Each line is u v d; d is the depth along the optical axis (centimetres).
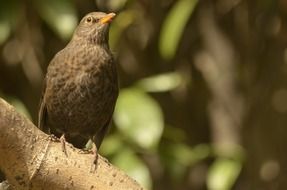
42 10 1026
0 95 1099
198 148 1165
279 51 1242
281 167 1297
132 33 1237
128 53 1241
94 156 687
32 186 668
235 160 1134
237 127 1242
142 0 1215
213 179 1080
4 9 1030
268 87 1266
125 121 985
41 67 1198
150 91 1128
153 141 977
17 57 1192
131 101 1001
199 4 1243
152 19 1226
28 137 657
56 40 1194
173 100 1272
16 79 1201
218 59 1245
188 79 1262
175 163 1115
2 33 1029
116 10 1179
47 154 666
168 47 1071
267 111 1280
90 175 677
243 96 1246
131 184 688
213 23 1245
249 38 1238
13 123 647
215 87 1247
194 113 1288
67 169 671
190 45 1264
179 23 1066
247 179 1270
